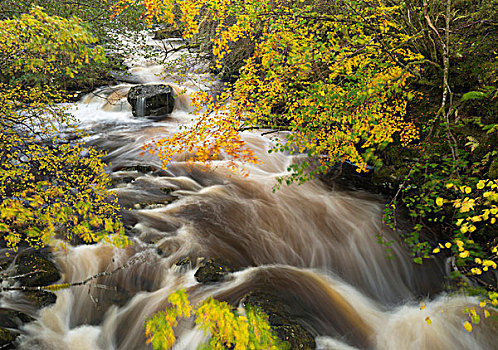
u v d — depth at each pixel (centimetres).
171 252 521
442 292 453
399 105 528
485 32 514
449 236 516
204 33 1168
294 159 877
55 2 749
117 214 599
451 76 525
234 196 715
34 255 464
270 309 399
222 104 520
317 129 429
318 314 422
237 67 1045
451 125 501
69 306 414
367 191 689
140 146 955
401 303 457
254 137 991
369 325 416
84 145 936
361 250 552
